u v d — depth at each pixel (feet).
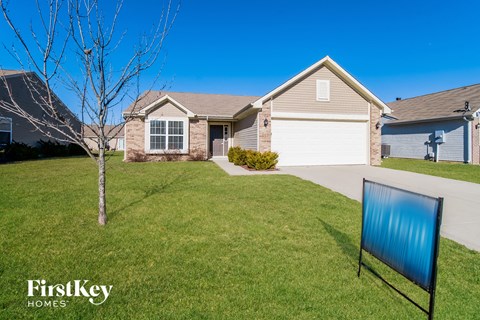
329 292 9.78
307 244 13.88
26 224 15.65
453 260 12.46
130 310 8.59
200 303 8.99
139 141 52.11
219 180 31.07
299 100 44.86
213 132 64.54
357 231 15.84
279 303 9.08
